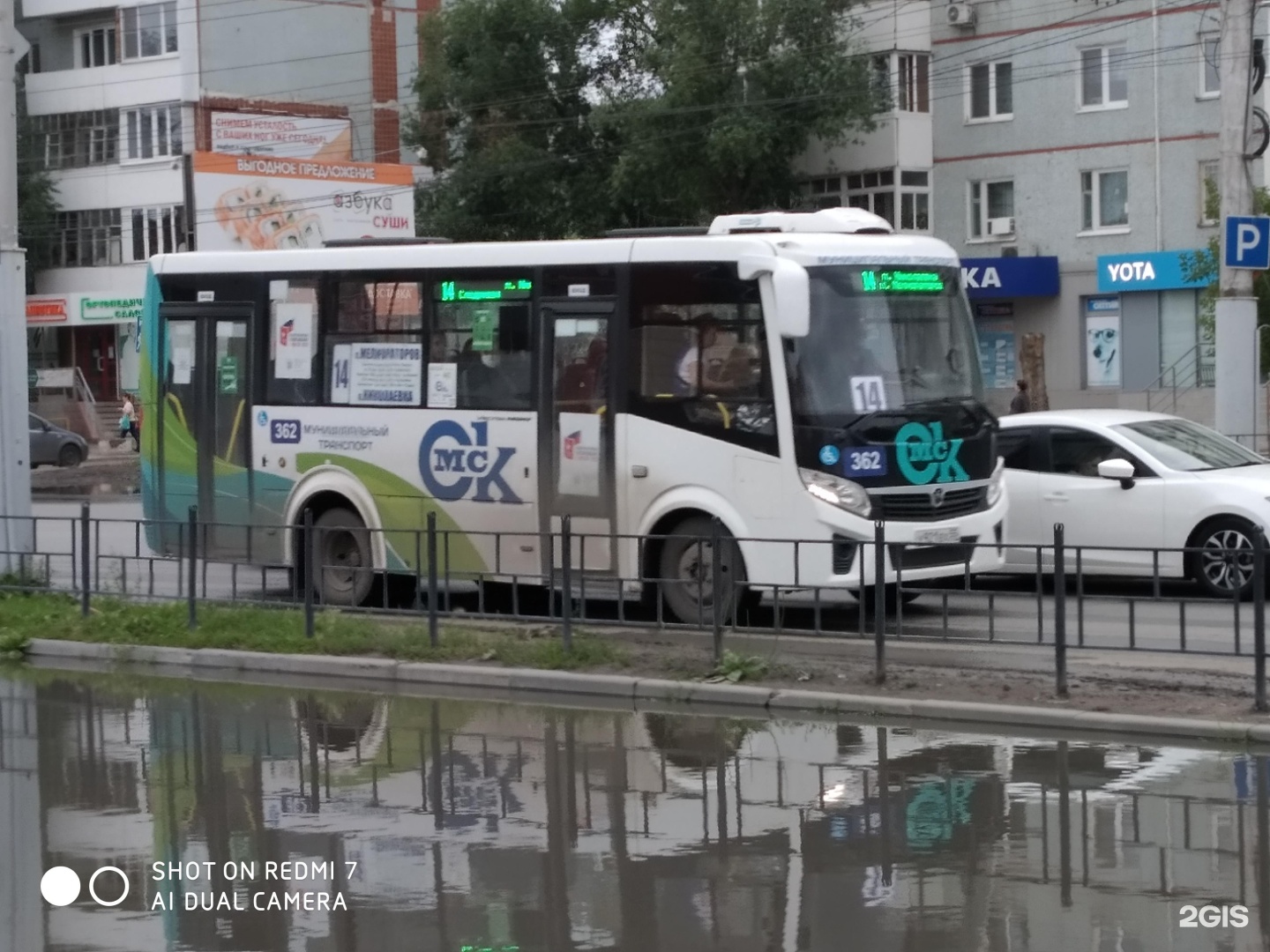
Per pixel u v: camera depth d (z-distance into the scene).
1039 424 16.22
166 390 16.80
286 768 9.39
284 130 50.41
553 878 7.07
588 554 13.67
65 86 53.75
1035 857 7.22
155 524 14.35
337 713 11.02
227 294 16.36
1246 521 14.82
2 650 13.66
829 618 11.74
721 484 13.41
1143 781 8.56
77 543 14.71
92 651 13.42
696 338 13.60
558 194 47.25
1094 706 10.07
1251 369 19.97
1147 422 16.19
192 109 51.38
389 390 15.27
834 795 8.42
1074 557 11.73
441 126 49.94
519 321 14.50
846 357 13.29
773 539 12.02
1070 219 42.38
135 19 52.38
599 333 14.06
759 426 13.24
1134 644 10.47
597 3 46.97
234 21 52.00
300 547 13.94
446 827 7.97
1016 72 42.84
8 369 15.67
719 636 11.48
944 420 13.63
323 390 15.69
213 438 16.44
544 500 14.30
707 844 7.56
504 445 14.53
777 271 13.04
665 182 43.03
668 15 42.19
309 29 53.47
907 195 43.94
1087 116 41.84
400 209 48.00
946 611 11.14
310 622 13.09
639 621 12.43
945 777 8.77
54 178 54.31
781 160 42.19
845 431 13.09
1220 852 7.23
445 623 12.99
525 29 47.06
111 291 53.53
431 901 6.78
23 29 54.47
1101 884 6.79
